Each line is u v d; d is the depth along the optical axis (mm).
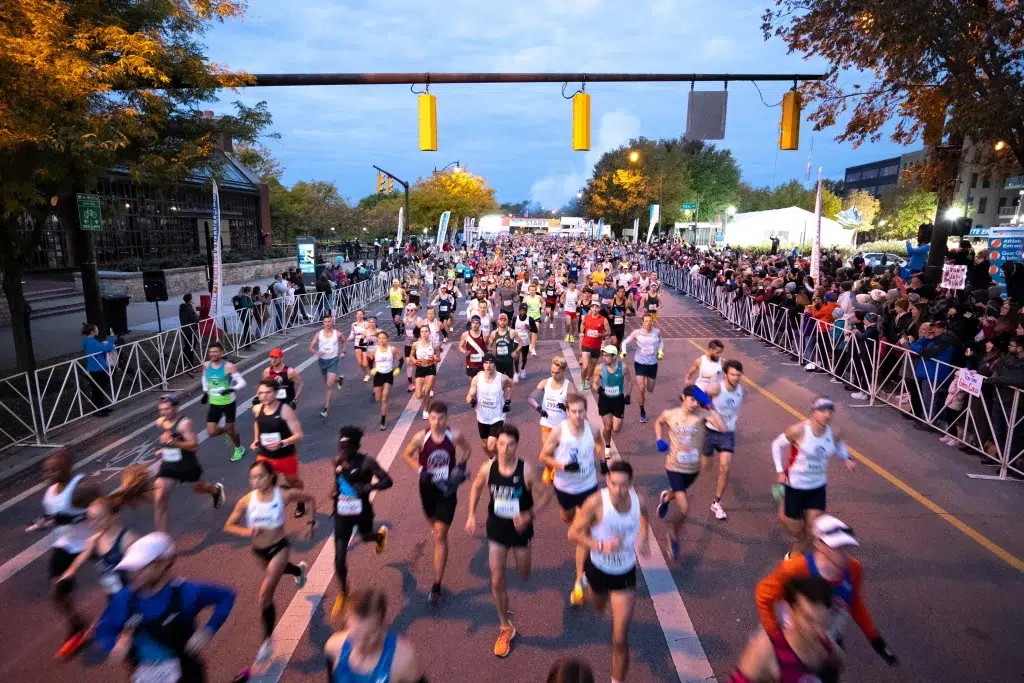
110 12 10688
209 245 18031
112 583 3732
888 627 4996
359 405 11391
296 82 9211
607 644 4809
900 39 10680
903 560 5957
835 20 12727
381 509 7145
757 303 17609
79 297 25484
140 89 10195
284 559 4824
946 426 9383
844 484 7645
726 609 5223
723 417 6816
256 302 18062
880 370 11219
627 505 4219
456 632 4961
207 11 11344
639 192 75438
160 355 12641
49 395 11594
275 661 4695
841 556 3420
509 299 17766
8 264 11250
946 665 4566
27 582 5867
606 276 23312
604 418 8008
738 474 7988
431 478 5277
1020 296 13547
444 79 8977
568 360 14906
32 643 5004
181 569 5941
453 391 12289
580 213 111688
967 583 5582
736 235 52500
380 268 35875
